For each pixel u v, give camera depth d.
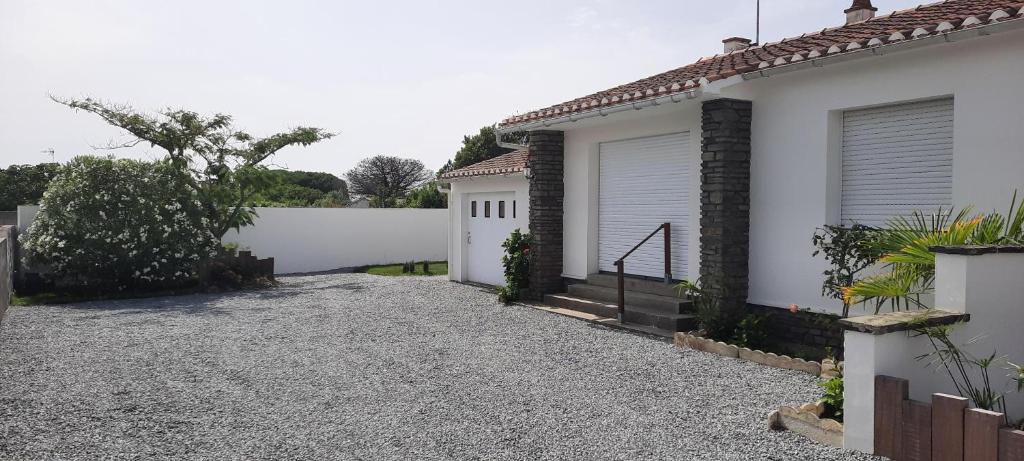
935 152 7.43
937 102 7.39
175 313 12.41
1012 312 5.13
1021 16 6.01
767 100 9.05
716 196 9.18
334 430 5.61
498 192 15.82
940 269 5.01
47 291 15.25
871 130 8.06
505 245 13.47
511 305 12.87
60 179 15.28
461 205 17.22
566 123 11.77
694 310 9.96
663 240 11.01
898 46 6.99
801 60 7.98
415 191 34.94
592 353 8.51
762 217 9.17
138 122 16.66
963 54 6.88
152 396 6.73
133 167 15.64
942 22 6.64
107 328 10.77
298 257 21.39
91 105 16.33
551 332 10.03
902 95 7.45
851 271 7.84
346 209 22.45
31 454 5.12
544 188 12.83
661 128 10.76
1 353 8.84
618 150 11.98
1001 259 5.04
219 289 16.09
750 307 9.38
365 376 7.45
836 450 4.82
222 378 7.43
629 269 11.78
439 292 15.20
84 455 5.10
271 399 6.57
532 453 4.98
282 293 15.52
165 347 9.18
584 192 12.50
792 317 8.79
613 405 6.20
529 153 13.17
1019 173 6.46
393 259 23.61
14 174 33.97
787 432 5.31
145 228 15.05
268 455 5.05
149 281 15.65
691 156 10.26
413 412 6.08
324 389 6.92
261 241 20.67
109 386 7.12
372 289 16.02
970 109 6.84
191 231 15.80
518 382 7.11
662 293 10.75
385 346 9.12
